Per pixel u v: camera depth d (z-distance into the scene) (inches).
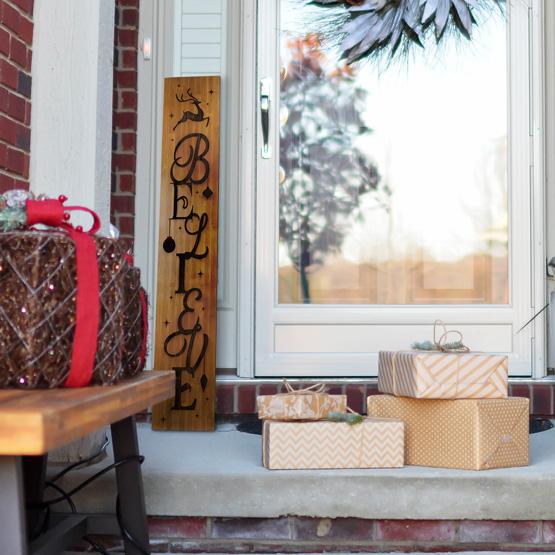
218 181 115.3
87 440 81.8
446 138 118.9
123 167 118.4
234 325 117.6
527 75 118.0
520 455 81.4
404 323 116.6
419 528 78.6
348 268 118.3
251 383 112.7
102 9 86.2
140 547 70.1
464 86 119.1
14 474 43.6
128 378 62.2
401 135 119.0
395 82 119.4
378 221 118.4
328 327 116.6
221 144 119.6
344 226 118.5
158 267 113.7
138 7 120.0
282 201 118.6
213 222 113.9
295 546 78.4
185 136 116.4
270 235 117.4
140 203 119.0
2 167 78.9
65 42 85.4
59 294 51.6
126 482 70.1
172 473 77.8
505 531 78.6
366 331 116.7
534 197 116.8
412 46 119.5
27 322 50.8
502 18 118.9
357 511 77.2
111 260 55.4
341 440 79.7
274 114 118.9
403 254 118.2
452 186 118.5
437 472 77.9
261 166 118.3
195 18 120.6
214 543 78.7
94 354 52.9
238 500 77.4
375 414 86.1
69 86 85.3
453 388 80.1
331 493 77.2
